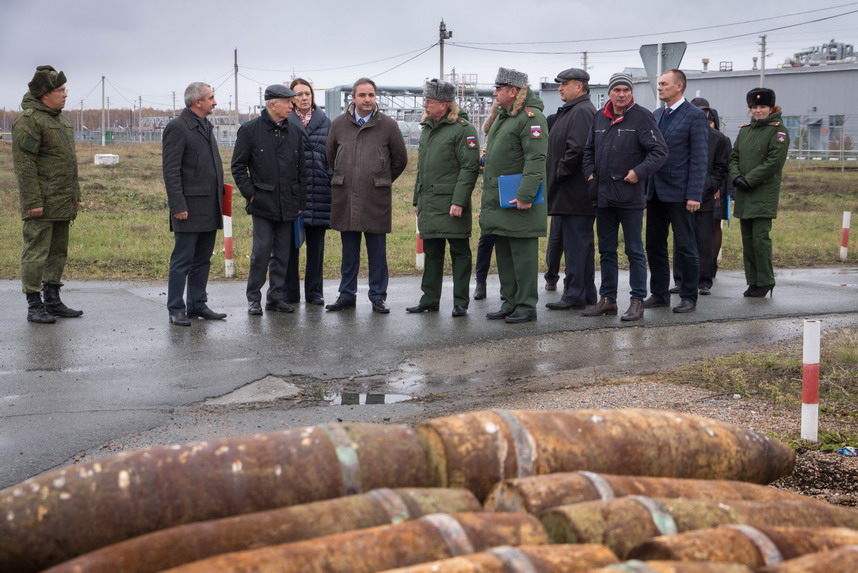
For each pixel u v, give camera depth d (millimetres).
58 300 8586
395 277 11656
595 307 8961
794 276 12102
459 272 8852
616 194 8469
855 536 2666
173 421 5469
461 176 8500
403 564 2402
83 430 5270
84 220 17531
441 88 8508
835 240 16188
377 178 8836
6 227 16094
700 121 8805
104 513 2594
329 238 15312
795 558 2568
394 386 6352
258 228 8742
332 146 8938
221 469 2719
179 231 8164
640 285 8664
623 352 7340
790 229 18297
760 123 9930
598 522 2631
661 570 2303
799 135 50688
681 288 9266
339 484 2791
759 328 8336
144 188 24891
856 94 50219
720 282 11469
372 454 2865
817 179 34562
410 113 65062
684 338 7879
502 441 2977
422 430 3008
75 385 6258
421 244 12258
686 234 9031
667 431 3279
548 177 9281
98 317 8625
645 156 8477
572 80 9125
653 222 9258
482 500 2959
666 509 2742
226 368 6773
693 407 5621
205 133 8234
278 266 8953
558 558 2373
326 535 2531
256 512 2697
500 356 7219
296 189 8820
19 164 8016
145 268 11906
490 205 8477
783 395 5867
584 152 8758
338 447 2838
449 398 6012
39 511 2564
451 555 2449
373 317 8781
